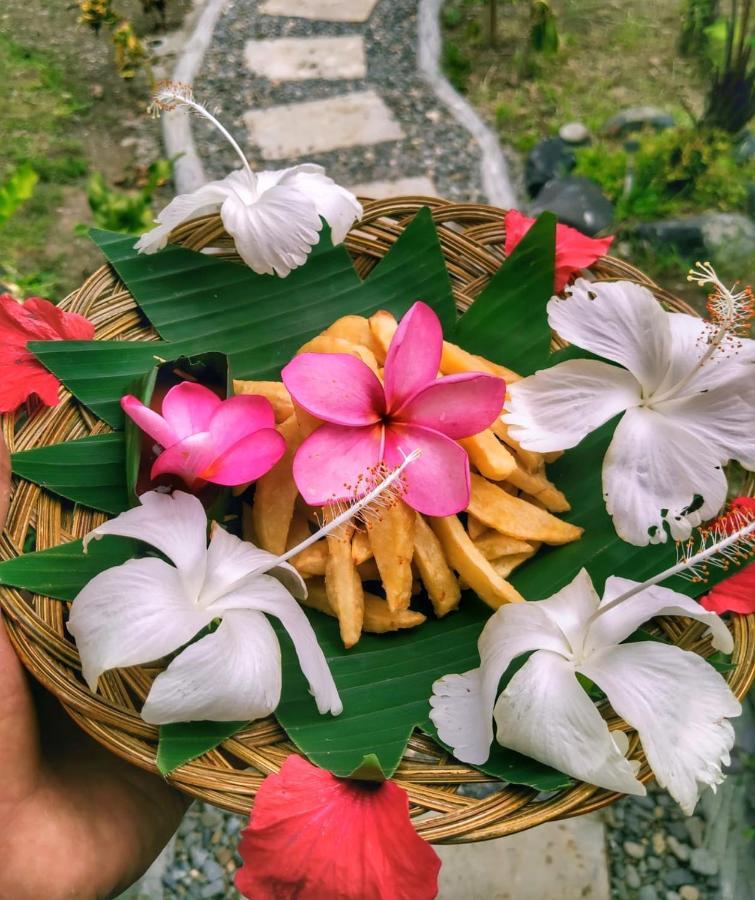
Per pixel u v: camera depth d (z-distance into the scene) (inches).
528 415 12.9
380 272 15.4
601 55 36.0
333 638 12.7
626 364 13.0
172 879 20.1
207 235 15.5
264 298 15.2
